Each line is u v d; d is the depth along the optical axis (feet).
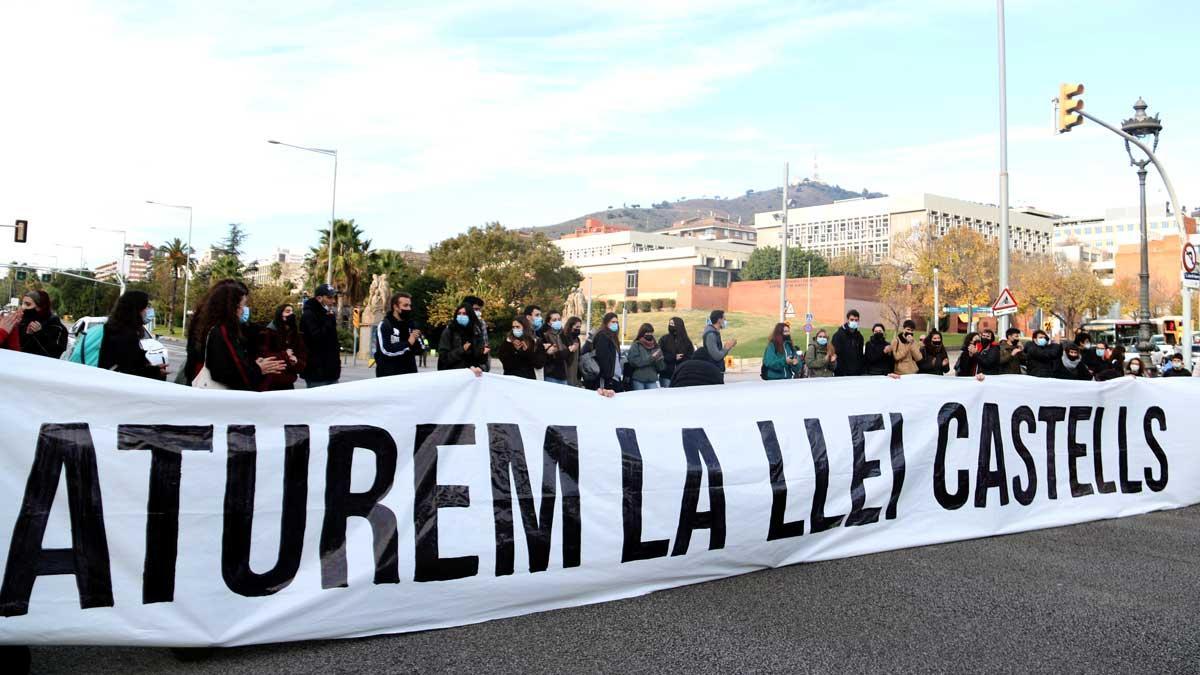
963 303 199.00
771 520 17.38
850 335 36.24
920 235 212.84
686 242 471.62
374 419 13.83
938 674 11.98
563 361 33.55
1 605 11.12
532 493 14.80
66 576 11.50
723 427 17.30
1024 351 38.91
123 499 11.96
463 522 14.07
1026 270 199.62
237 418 12.90
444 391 14.56
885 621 14.21
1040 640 13.42
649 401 16.79
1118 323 152.35
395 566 13.38
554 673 11.76
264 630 12.30
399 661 12.11
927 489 20.08
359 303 171.12
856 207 428.56
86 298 289.53
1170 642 13.41
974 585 16.46
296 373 23.66
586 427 15.71
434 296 161.27
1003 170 58.13
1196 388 26.23
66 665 11.78
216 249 357.61
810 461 18.16
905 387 20.22
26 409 11.66
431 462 14.11
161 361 59.88
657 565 15.92
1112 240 550.77
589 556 15.15
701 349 35.27
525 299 189.06
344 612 12.89
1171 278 267.80
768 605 15.02
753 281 293.23
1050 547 19.85
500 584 14.23
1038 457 22.40
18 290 269.23
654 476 16.07
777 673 11.91
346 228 171.32
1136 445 24.57
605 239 489.26
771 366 37.09
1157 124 52.70
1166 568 17.94
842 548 18.53
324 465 13.28
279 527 12.82
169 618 11.90
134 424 12.24
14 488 11.39
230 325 16.55
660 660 12.30
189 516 12.29
